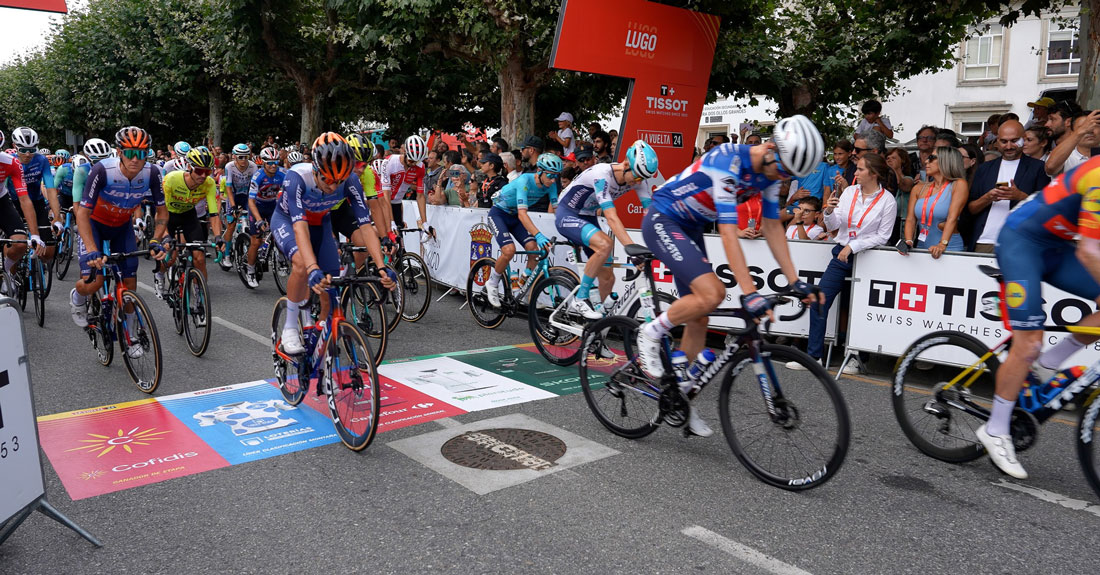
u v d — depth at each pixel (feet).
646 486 10.11
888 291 15.66
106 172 15.37
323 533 8.71
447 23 33.68
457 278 25.11
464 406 13.67
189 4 58.23
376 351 18.03
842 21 39.99
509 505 9.48
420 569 7.89
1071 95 32.48
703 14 26.96
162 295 21.47
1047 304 14.02
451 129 60.34
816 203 19.92
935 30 36.47
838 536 8.69
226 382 15.21
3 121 109.40
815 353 16.55
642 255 11.64
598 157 29.12
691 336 11.41
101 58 70.79
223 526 8.91
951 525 9.02
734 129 70.85
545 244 18.30
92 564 8.07
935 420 11.35
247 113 78.02
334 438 11.96
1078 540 8.66
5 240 17.69
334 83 54.24
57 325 20.99
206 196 18.76
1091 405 9.53
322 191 12.56
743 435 10.52
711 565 7.98
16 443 8.12
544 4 29.37
